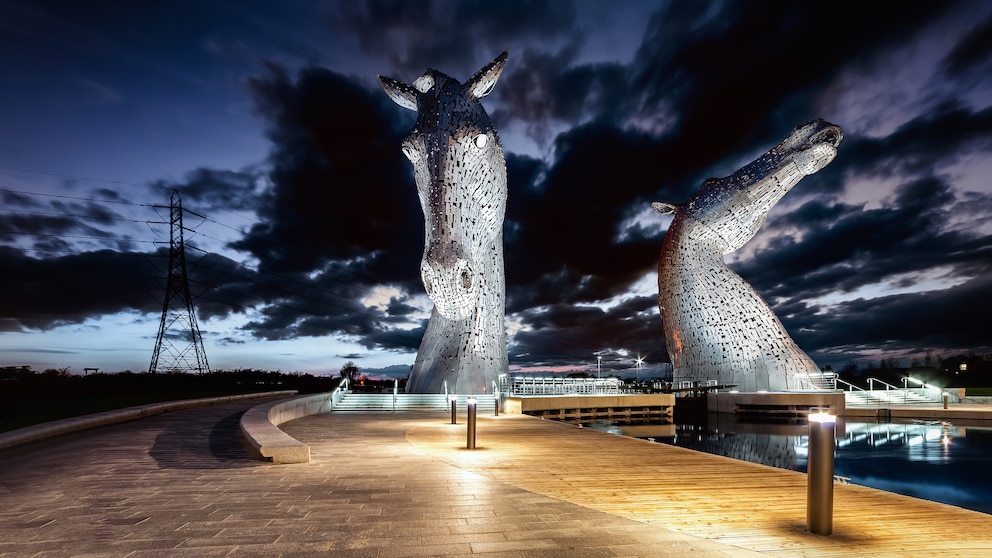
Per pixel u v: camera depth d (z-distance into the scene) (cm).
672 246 3631
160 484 706
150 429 1322
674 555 444
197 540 477
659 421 3020
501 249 2600
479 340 2409
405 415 1930
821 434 504
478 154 1931
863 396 3062
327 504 602
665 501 627
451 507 592
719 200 3434
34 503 607
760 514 572
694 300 3481
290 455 870
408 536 489
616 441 1189
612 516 560
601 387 3253
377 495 646
